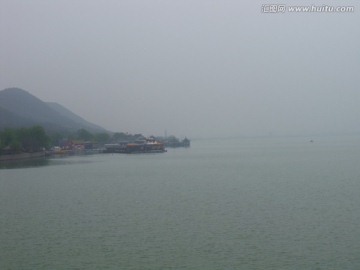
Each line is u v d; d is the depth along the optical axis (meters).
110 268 27.14
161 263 27.64
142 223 38.03
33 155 148.12
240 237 32.69
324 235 32.66
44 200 52.28
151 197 52.06
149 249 30.50
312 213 40.19
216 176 75.38
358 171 78.38
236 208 43.41
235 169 89.44
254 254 28.75
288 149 190.50
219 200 48.47
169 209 43.84
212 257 28.44
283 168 89.06
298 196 50.00
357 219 37.38
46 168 100.44
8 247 32.00
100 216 41.47
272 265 26.67
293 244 30.66
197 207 44.50
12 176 82.00
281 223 36.62
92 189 61.12
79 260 28.77
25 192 59.72
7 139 137.62
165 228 36.03
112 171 90.12
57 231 36.28
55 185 66.88
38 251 30.91
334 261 27.09
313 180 65.69
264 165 99.00
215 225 36.53
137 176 78.38
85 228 36.97
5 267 27.89
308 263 26.86
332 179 66.50
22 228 37.62
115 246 31.45
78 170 93.81
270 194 52.12
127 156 159.75
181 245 31.17
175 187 61.12
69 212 44.03
